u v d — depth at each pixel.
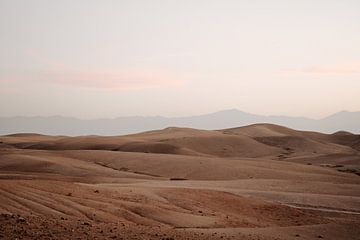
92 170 71.69
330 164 101.81
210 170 71.75
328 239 25.34
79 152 97.31
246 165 77.62
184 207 32.56
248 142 149.75
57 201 25.78
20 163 76.75
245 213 33.88
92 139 153.62
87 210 24.92
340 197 44.25
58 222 20.14
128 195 33.16
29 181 31.25
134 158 87.19
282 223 32.34
